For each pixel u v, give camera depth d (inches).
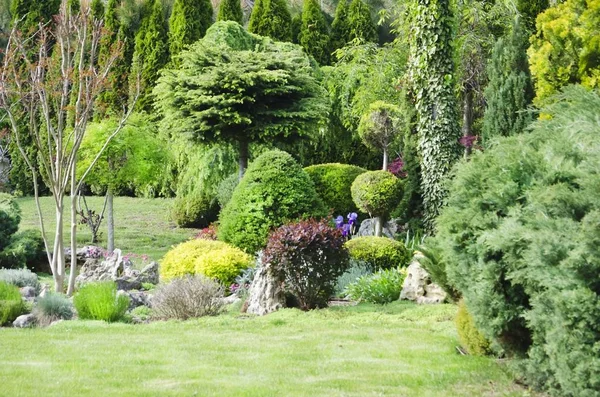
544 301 168.7
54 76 458.0
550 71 421.1
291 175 487.2
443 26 530.9
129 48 877.8
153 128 694.5
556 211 174.9
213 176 680.4
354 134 749.9
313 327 308.0
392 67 724.7
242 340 281.1
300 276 352.2
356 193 551.2
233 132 595.8
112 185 621.3
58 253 435.2
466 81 663.1
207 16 857.5
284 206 477.1
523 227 179.8
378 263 452.8
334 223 514.3
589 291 154.1
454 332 287.0
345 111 735.7
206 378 218.1
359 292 394.3
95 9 907.4
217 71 571.8
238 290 409.1
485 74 668.1
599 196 168.4
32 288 431.8
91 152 602.5
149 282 484.1
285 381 214.2
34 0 945.5
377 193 539.5
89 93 457.4
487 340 238.8
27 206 885.8
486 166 220.5
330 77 765.9
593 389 153.7
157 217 816.3
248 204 478.9
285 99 601.0
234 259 433.1
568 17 413.7
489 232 192.2
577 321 156.9
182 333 299.4
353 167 644.1
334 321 321.1
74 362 240.5
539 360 179.5
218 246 453.7
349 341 275.6
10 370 227.3
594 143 193.2
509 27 687.7
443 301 357.1
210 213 756.6
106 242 694.5
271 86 583.2
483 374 217.3
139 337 289.9
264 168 487.2
